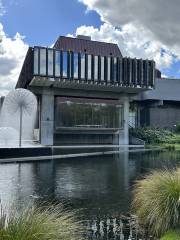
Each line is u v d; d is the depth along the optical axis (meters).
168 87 89.19
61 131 64.94
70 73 61.25
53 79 59.97
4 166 26.06
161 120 89.00
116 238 8.23
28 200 13.07
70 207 11.84
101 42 77.88
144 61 67.50
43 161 30.64
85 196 14.07
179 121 90.38
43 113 63.09
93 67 63.19
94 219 10.05
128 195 14.19
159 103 88.25
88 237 8.31
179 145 63.34
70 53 61.47
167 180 8.62
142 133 69.62
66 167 25.92
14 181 18.45
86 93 67.44
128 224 9.34
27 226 4.68
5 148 30.27
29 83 63.62
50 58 60.03
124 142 68.31
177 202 8.01
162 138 69.19
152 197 8.52
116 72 65.06
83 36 76.69
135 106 89.06
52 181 18.55
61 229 4.95
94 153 41.00
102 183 17.84
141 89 68.19
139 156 38.44
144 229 8.56
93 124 66.31
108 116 67.75
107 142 68.75
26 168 24.92
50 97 64.00
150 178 9.32
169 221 7.96
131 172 22.89
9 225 4.66
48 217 5.09
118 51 78.56
